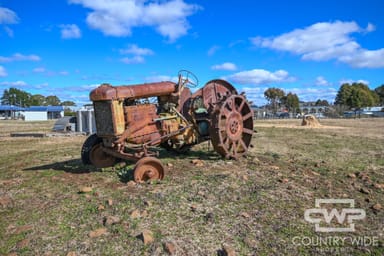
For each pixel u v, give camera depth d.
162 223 4.18
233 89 8.63
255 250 3.63
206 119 7.95
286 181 6.09
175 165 7.32
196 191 5.38
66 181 6.22
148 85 6.95
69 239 3.79
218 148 7.64
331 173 7.02
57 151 10.52
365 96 67.12
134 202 4.86
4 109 82.50
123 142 6.36
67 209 4.69
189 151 9.11
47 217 4.43
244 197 5.19
